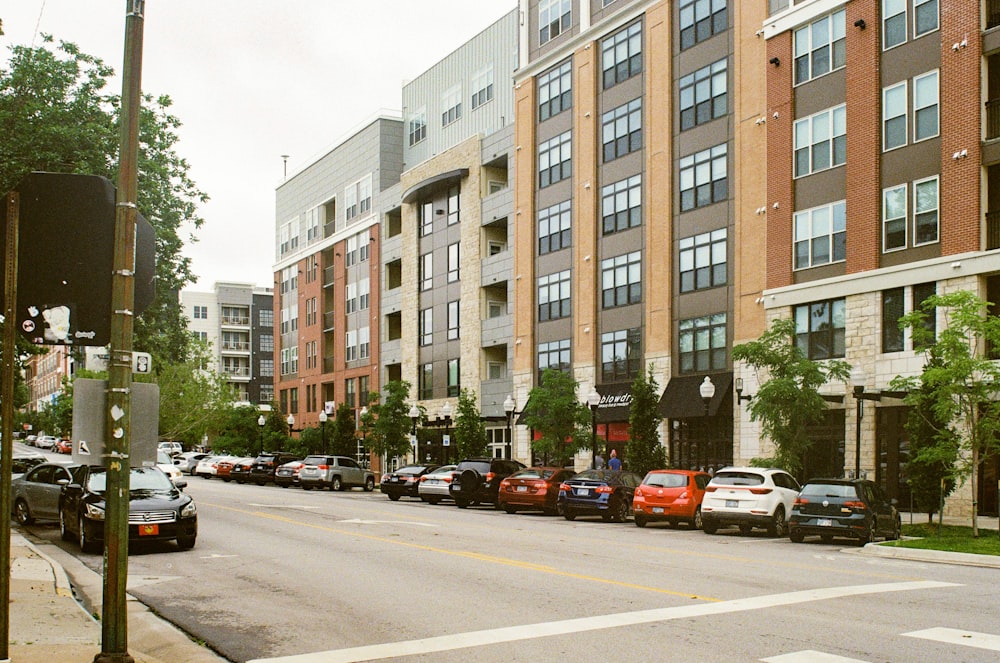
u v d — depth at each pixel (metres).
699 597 11.60
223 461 56.59
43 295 7.28
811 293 31.17
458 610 10.77
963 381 21.53
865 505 20.17
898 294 28.66
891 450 28.38
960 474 21.48
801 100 32.38
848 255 30.14
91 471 18.50
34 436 121.50
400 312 59.97
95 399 7.20
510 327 47.28
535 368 45.41
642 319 39.03
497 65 52.12
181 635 9.60
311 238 74.19
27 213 7.33
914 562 17.08
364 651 8.67
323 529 21.22
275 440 66.69
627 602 11.23
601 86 42.44
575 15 44.25
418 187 55.12
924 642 8.94
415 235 57.09
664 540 20.52
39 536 20.27
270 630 9.80
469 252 51.28
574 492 27.38
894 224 28.97
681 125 37.94
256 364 111.44
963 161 26.97
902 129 28.95
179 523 16.75
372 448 49.28
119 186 7.34
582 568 14.45
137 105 7.47
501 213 48.59
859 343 29.53
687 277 37.03
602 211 41.91
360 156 65.56
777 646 8.73
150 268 7.75
